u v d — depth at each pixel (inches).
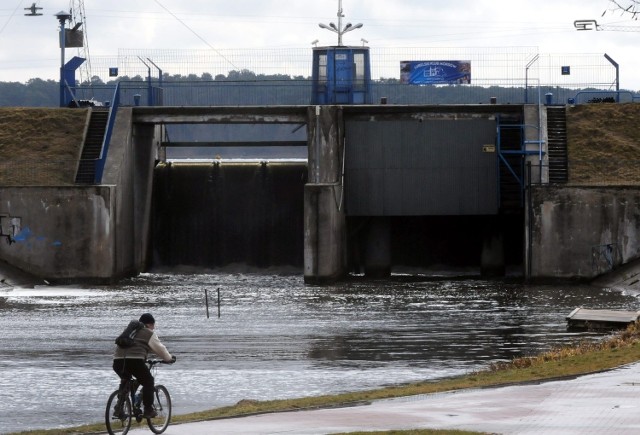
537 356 3191.4
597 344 3297.2
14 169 6112.2
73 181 6072.8
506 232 6609.3
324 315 4534.9
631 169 6023.6
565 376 2544.3
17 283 5561.0
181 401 2736.2
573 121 6378.0
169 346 3668.8
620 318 3996.1
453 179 6338.6
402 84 6973.4
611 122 6363.2
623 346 3093.0
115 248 5880.9
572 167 6077.8
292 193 6766.7
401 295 5315.0
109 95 7795.3
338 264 6067.9
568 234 5615.2
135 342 2001.7
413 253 6756.9
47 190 5708.7
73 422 2500.0
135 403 2017.7
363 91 7042.3
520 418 1972.2
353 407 2247.8
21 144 6289.4
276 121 6358.3
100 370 3218.5
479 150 6338.6
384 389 2674.7
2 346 3676.2
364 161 6368.1
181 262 6786.4
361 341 3782.0
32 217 5708.7
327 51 7032.5
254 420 2113.7
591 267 5605.3
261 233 6771.7
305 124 6491.1
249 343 3737.7
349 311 4667.8
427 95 7716.5
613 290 5344.5
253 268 6756.9
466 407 2127.2
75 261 5723.4
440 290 5531.5
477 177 6338.6
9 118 6471.5
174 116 6378.0
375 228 6486.2
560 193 5610.2
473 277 6333.7
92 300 5083.7
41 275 5718.5
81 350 3595.0
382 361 3353.8
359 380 3011.8
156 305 4896.7
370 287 5713.6
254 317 4471.0
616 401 2119.8
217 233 6781.5
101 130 6427.2
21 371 3201.3
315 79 7071.9
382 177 6363.2
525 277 5782.5
